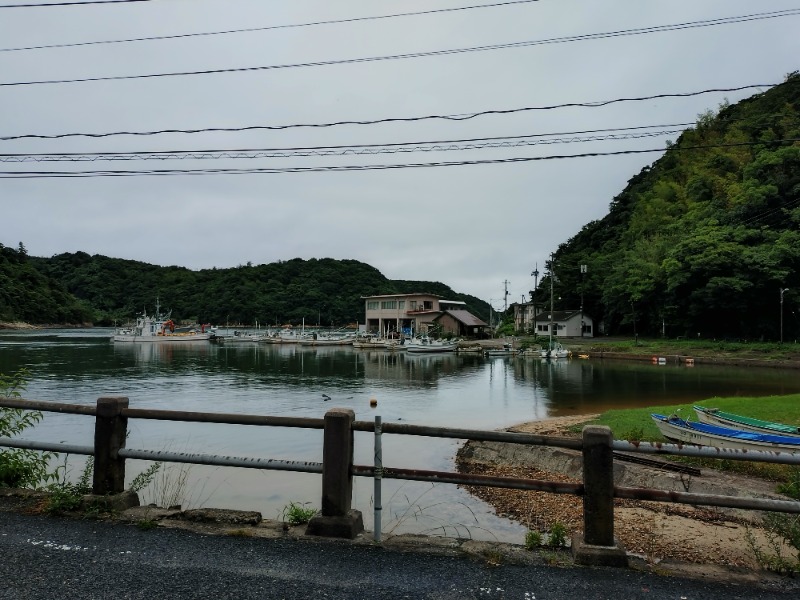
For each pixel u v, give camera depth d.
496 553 3.81
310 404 24.47
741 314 53.72
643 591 3.28
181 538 4.01
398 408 23.33
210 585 3.26
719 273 53.00
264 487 10.32
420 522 8.52
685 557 6.06
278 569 3.50
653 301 61.69
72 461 11.91
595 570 3.58
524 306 92.06
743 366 42.78
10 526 4.19
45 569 3.44
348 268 156.12
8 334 98.00
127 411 4.64
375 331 92.38
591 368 42.75
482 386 31.53
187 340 91.88
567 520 8.52
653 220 75.06
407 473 4.05
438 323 83.88
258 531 4.18
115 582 3.28
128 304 140.38
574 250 96.56
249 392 28.42
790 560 3.88
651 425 13.94
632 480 9.61
